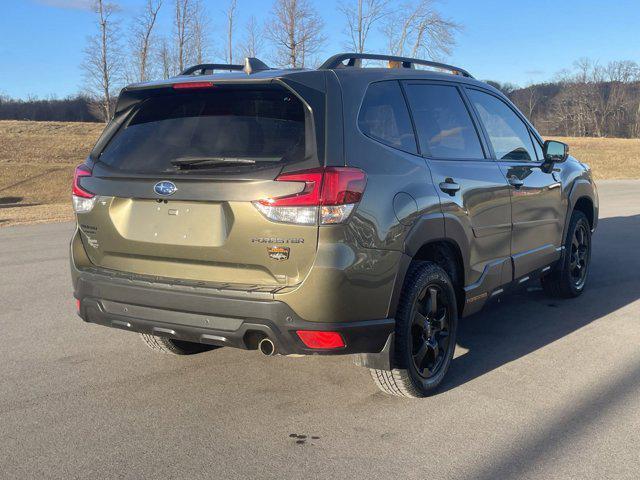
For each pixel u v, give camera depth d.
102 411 3.59
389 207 3.33
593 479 2.84
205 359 4.44
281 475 2.89
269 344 3.21
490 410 3.58
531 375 4.11
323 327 3.10
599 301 5.95
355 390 3.88
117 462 3.01
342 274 3.09
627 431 3.30
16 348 4.68
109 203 3.55
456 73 4.77
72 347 4.71
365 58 3.91
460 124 4.31
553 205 5.29
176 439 3.25
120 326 3.55
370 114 3.53
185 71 4.11
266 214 3.10
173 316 3.33
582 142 57.94
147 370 4.23
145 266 3.49
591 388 3.88
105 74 34.59
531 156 5.20
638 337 4.88
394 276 3.34
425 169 3.73
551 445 3.16
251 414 3.55
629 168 38.09
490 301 4.54
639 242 9.14
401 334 3.48
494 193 4.33
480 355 4.52
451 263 4.02
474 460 3.02
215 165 3.28
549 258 5.36
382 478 2.86
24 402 3.70
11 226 12.32
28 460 3.03
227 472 2.92
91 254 3.71
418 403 3.68
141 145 3.58
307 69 3.46
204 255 3.28
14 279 7.10
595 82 125.50
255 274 3.20
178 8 32.41
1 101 83.69
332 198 3.07
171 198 3.33
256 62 3.66
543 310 5.68
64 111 84.69
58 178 29.00
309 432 3.33
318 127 3.18
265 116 3.33
